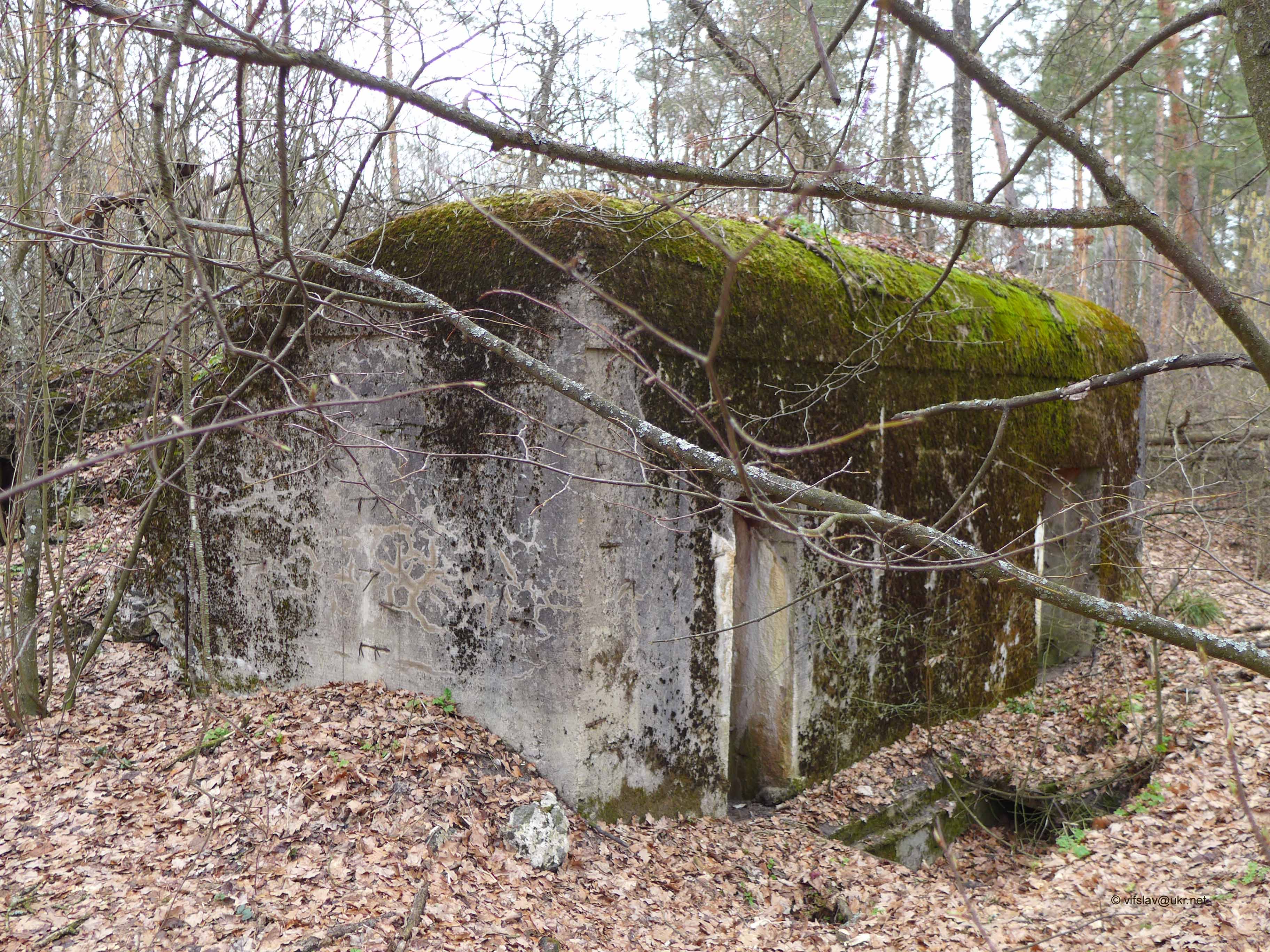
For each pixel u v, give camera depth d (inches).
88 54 220.8
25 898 145.9
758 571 222.1
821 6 371.9
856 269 235.0
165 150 108.0
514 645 188.9
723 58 285.4
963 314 264.2
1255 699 277.1
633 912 162.2
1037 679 310.7
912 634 252.7
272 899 147.6
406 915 144.9
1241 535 447.5
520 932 147.8
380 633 213.5
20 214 199.3
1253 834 199.6
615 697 185.9
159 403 272.2
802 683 219.9
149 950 133.4
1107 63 331.9
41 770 191.3
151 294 253.8
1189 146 450.3
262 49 98.5
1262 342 114.8
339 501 218.1
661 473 190.5
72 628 268.1
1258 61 104.3
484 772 183.9
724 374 197.6
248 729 203.2
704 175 122.4
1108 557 339.9
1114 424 348.8
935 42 113.2
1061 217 119.3
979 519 272.8
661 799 196.7
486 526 191.6
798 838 202.5
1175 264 117.1
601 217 180.7
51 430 289.9
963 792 242.4
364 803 173.0
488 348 141.0
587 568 178.7
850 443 225.9
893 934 169.6
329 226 304.5
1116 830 223.0
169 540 253.3
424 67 145.6
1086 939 169.5
